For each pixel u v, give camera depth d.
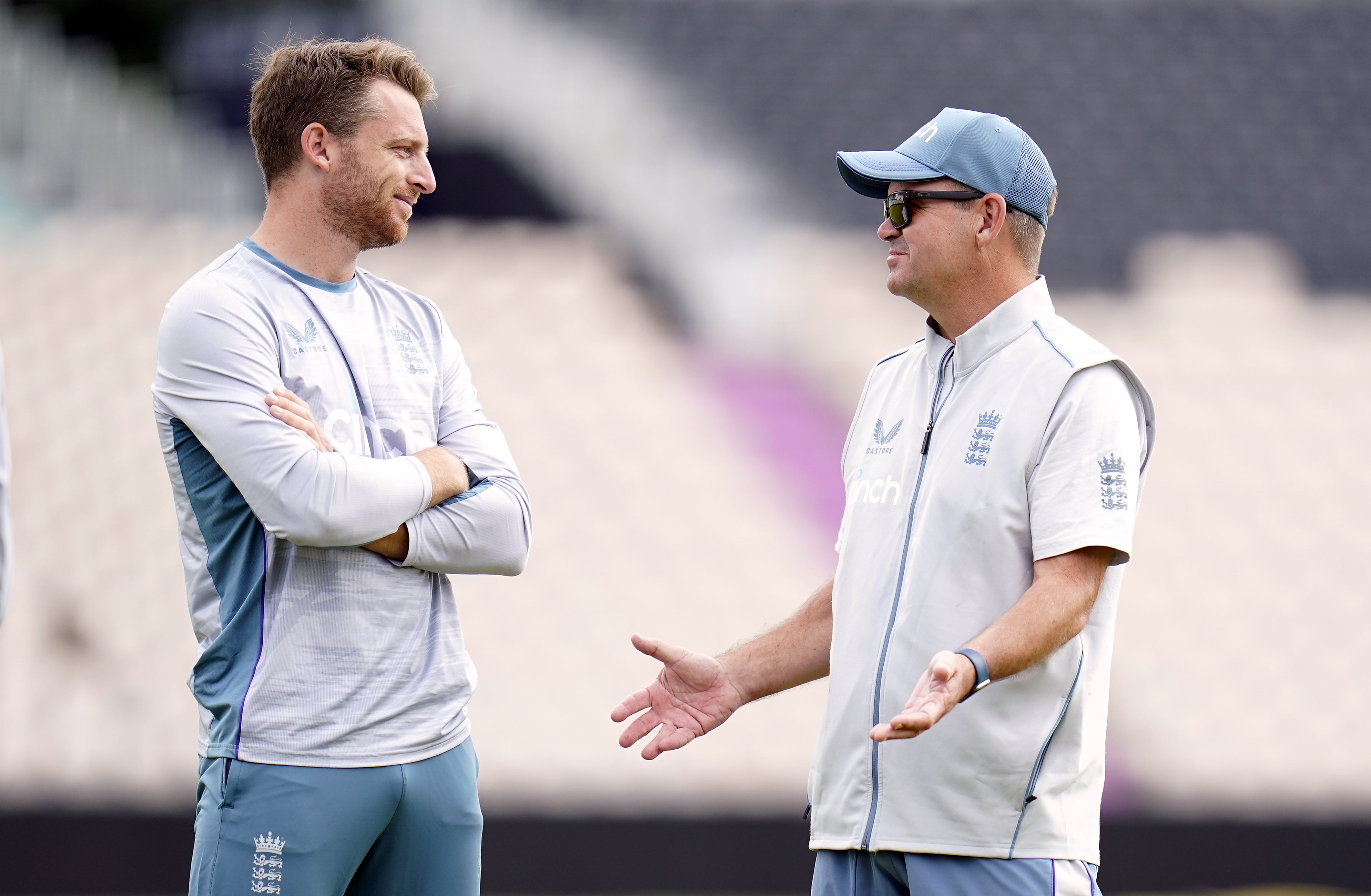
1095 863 6.88
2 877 19.83
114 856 20.06
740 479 23.66
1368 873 20.55
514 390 24.22
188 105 29.09
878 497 7.32
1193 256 26.97
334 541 6.82
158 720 21.38
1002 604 6.77
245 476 6.79
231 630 6.98
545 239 26.11
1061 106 29.66
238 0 30.52
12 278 24.56
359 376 7.40
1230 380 24.55
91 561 22.61
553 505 23.34
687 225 26.42
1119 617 22.48
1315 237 27.31
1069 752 6.78
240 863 6.77
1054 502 6.62
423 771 7.17
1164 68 30.17
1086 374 6.77
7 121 26.95
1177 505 23.41
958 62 30.14
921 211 7.17
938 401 7.22
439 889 7.27
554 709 21.55
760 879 20.22
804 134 28.50
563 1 29.41
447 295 25.06
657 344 24.77
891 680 6.88
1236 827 20.62
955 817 6.69
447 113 27.53
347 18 30.22
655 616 22.56
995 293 7.17
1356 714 21.56
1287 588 22.73
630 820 20.38
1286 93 29.83
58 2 29.73
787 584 23.00
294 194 7.37
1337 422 24.02
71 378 23.97
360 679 6.96
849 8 30.66
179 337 7.01
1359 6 31.02
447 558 7.29
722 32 29.78
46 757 20.69
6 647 21.84
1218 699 21.69
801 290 25.38
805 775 20.58
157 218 26.03
